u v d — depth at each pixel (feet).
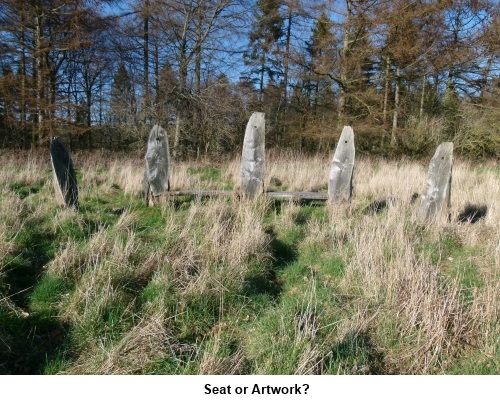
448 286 9.48
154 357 7.52
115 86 58.44
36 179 22.17
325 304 9.34
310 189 22.18
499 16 42.57
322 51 45.19
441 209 15.71
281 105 62.28
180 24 46.62
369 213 16.88
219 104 44.55
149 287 9.68
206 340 8.40
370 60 45.06
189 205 17.63
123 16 46.68
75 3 40.19
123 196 19.77
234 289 9.79
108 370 7.17
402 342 8.02
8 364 7.42
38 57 40.65
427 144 46.80
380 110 46.14
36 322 8.56
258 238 12.33
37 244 12.18
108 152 47.73
